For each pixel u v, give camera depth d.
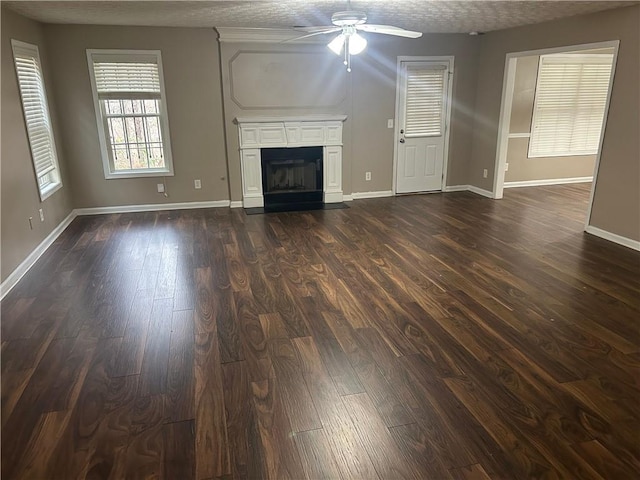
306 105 6.54
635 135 4.67
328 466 2.05
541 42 5.86
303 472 2.02
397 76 6.84
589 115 7.80
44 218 5.00
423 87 7.00
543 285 3.92
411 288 3.89
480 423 2.30
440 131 7.29
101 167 6.17
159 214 6.31
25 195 4.50
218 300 3.70
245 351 2.96
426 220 5.95
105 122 6.07
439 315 3.41
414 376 2.69
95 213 6.31
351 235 5.35
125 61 5.86
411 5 4.43
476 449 2.14
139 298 3.74
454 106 7.23
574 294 3.74
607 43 4.89
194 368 2.78
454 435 2.22
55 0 4.06
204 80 6.16
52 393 2.55
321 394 2.54
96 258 4.66
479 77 7.14
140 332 3.21
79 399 2.50
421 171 7.42
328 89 6.55
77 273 4.27
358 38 3.90
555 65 7.36
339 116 6.59
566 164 7.99
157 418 2.35
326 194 6.89
